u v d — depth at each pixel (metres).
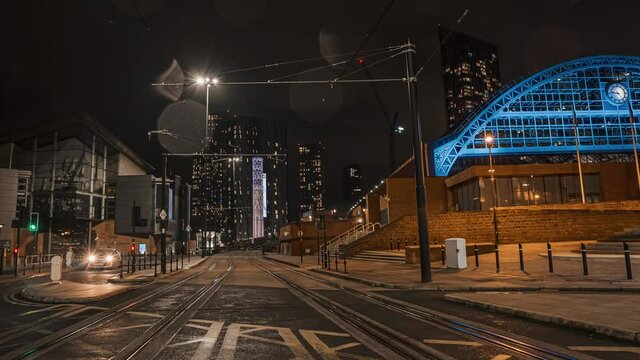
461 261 23.44
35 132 84.94
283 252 85.50
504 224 40.03
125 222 82.81
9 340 8.92
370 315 11.09
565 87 94.38
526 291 14.59
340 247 49.19
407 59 19.41
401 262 31.95
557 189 63.00
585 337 8.13
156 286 20.59
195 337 8.88
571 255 23.03
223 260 60.53
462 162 92.12
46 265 44.53
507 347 7.55
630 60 94.88
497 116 92.38
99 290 17.25
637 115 93.81
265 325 10.09
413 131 18.97
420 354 7.25
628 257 15.34
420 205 18.42
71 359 7.39
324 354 7.45
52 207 85.00
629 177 63.53
